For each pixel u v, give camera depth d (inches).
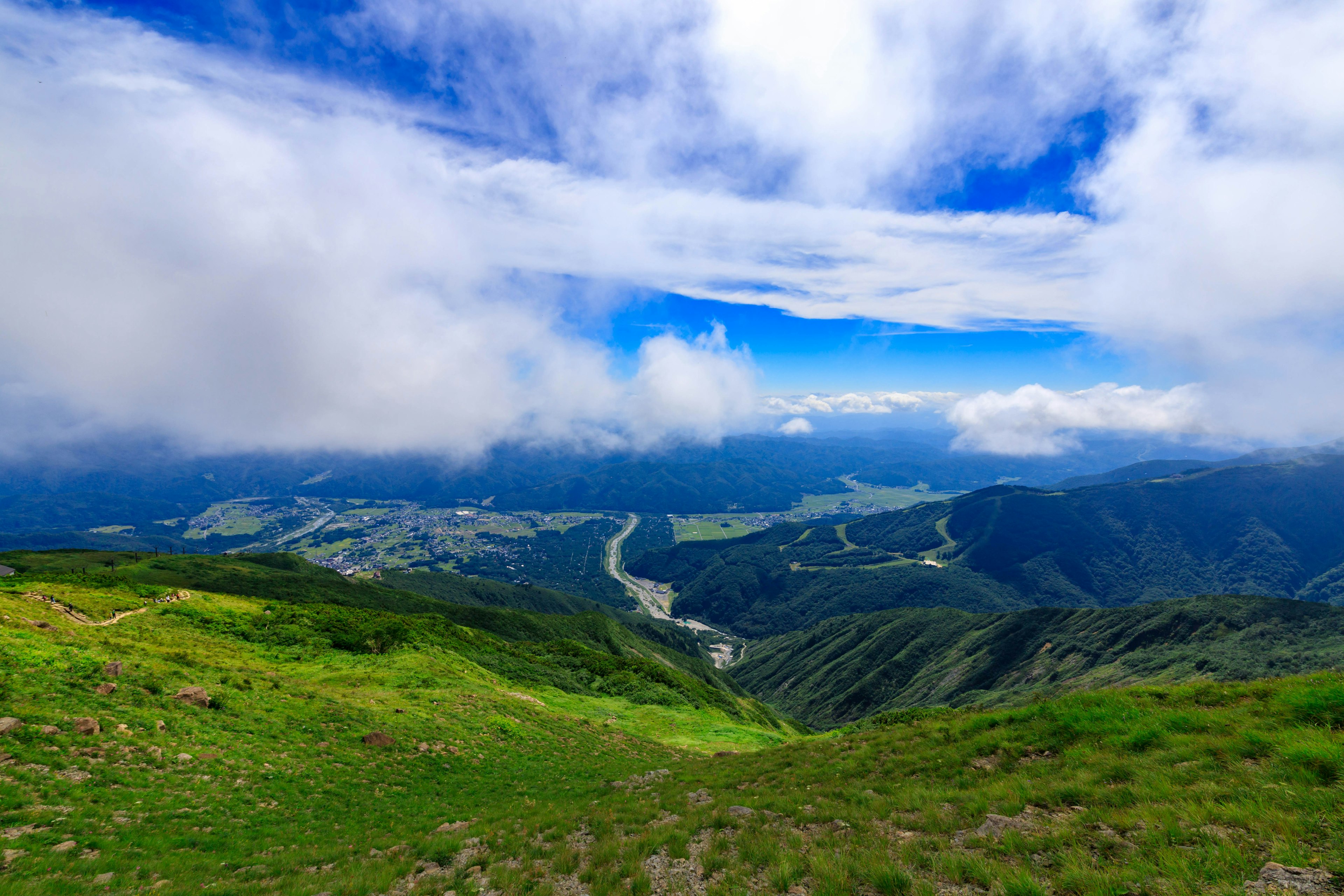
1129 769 520.7
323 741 1159.6
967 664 7810.0
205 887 572.1
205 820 764.0
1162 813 419.8
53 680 932.0
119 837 656.4
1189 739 536.4
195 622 1988.2
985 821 495.5
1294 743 455.8
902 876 408.5
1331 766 412.8
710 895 454.9
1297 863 331.0
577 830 716.0
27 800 665.0
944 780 662.5
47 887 514.0
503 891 536.7
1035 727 699.4
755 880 470.3
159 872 600.4
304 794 940.6
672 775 1068.5
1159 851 366.0
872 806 597.9
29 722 810.2
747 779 894.4
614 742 1744.6
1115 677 5949.8
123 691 1000.2
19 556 3228.3
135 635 1583.4
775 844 534.0
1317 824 364.5
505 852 647.1
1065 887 365.7
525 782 1222.9
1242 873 335.0
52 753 772.6
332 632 2181.3
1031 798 519.2
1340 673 564.1
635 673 2940.5
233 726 1062.4
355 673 1786.4
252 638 2010.3
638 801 838.5
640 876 508.7
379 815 921.5
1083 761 578.9
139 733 907.4
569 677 2714.1
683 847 569.6
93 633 1416.1
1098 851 398.9
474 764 1270.9
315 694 1384.1
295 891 545.6
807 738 1523.1
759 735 2117.4
